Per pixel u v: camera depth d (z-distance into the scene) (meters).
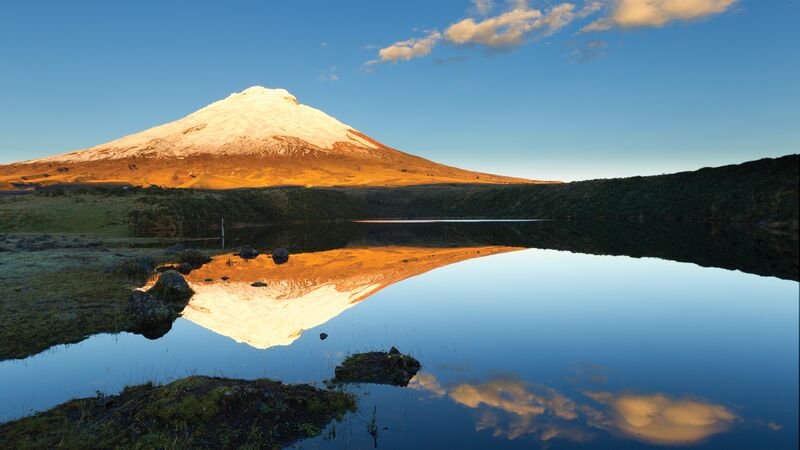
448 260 47.53
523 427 11.95
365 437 11.72
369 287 32.97
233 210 101.94
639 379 15.06
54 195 85.25
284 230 91.25
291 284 34.34
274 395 13.58
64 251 46.03
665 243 59.00
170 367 17.12
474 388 14.69
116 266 36.72
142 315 23.05
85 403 13.59
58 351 18.95
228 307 26.98
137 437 11.56
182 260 44.19
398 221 122.44
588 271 39.34
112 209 77.00
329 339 20.42
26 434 11.82
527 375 15.63
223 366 17.16
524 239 70.06
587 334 20.44
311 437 11.84
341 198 141.00
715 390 13.98
